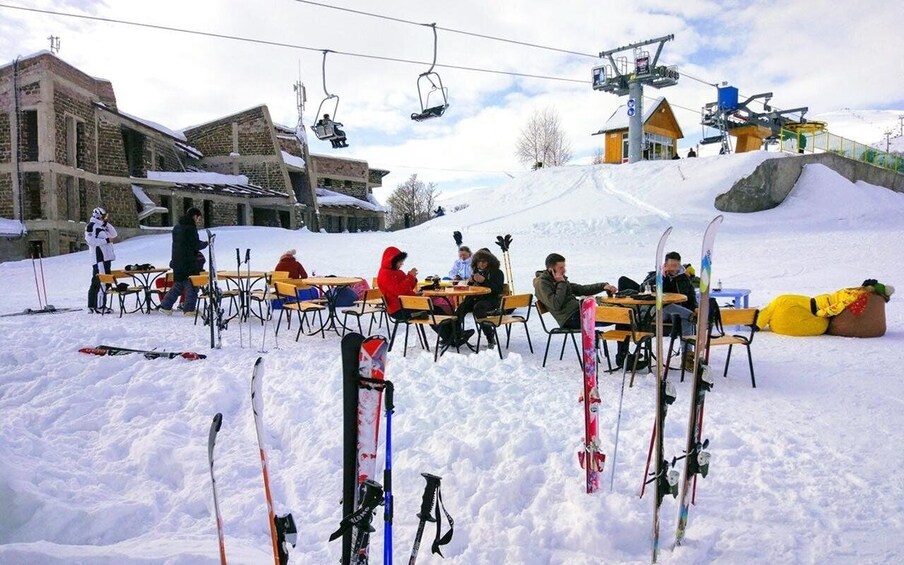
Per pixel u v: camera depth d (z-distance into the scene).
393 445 3.96
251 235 24.06
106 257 10.60
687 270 8.40
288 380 5.58
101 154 24.69
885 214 23.23
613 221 21.69
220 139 35.19
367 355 2.12
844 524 2.95
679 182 26.53
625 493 3.28
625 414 4.57
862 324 7.36
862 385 5.38
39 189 22.02
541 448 3.86
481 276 7.38
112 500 3.40
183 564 2.55
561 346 7.54
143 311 10.50
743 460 3.72
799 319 7.61
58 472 3.62
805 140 31.22
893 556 2.66
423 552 2.80
